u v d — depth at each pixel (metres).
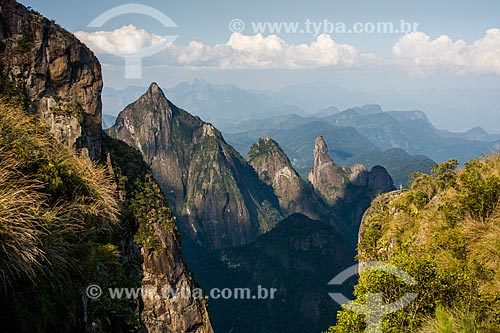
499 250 10.15
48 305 6.38
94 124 56.38
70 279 7.60
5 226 5.77
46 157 9.05
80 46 55.88
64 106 49.69
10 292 5.73
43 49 50.44
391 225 19.08
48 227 7.28
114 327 10.59
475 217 12.48
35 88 48.44
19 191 6.44
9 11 48.25
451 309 8.35
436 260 11.41
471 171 15.42
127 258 15.34
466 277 9.14
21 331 5.60
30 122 10.06
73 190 9.73
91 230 9.77
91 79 56.28
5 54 47.28
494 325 7.66
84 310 7.96
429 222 15.16
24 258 5.85
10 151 7.90
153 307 63.28
